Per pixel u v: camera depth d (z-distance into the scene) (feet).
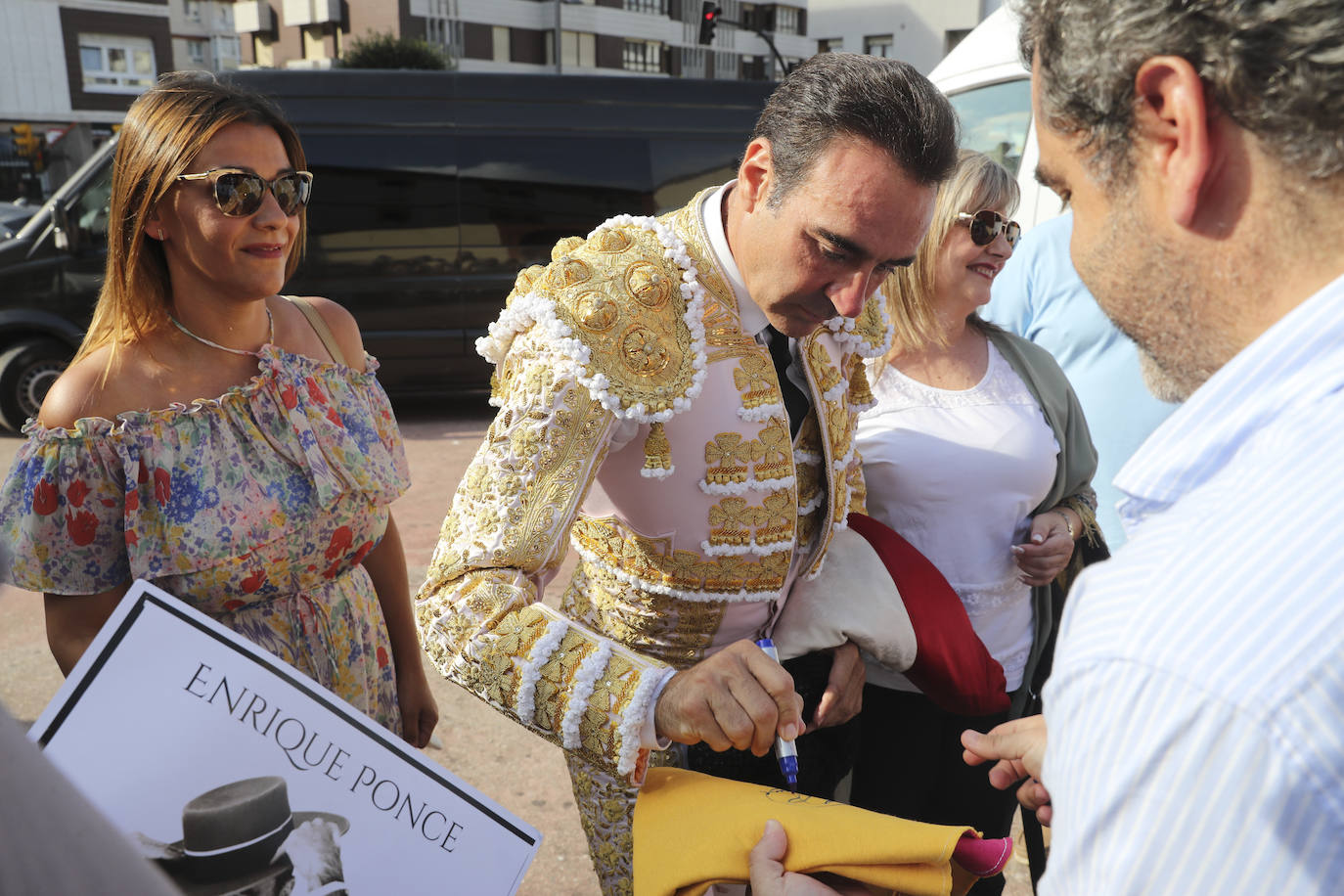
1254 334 2.27
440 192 22.09
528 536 3.99
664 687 3.75
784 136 4.09
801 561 4.94
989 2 114.62
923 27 118.93
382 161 21.83
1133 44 2.21
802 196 4.02
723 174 22.97
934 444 6.06
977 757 3.50
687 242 4.46
